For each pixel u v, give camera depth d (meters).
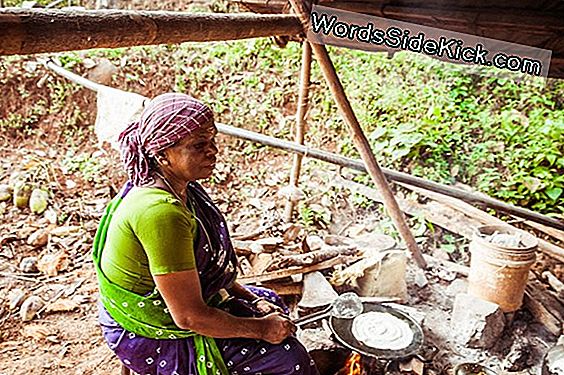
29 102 5.65
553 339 3.06
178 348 1.85
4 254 3.91
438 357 2.90
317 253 3.25
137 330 1.84
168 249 1.65
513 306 3.01
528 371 2.85
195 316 1.72
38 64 5.70
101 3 6.50
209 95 5.85
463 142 4.97
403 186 4.50
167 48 6.03
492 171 4.71
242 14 2.59
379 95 5.46
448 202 4.21
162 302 1.79
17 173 4.94
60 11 1.60
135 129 1.71
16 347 3.02
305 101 3.82
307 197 4.71
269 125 5.59
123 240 1.71
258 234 3.67
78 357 2.96
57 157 5.34
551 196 4.41
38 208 4.45
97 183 4.97
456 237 4.07
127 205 1.71
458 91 5.32
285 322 1.96
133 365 1.91
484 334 2.93
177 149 1.69
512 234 3.14
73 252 3.97
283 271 3.10
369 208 4.50
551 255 3.72
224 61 5.98
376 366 2.51
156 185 1.74
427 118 5.13
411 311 2.94
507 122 5.00
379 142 5.09
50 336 3.11
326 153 3.56
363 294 3.19
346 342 2.49
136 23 1.84
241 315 2.02
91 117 5.65
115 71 5.81
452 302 3.35
